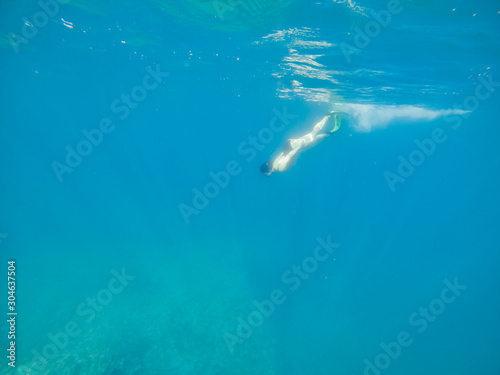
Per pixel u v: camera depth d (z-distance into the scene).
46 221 21.05
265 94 21.03
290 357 9.70
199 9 7.44
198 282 13.41
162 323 10.96
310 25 7.36
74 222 20.80
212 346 9.95
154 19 8.71
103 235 18.48
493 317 12.02
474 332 11.15
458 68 9.62
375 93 14.20
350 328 10.90
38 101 31.19
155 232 18.88
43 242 17.61
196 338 10.26
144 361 9.34
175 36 10.02
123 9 8.17
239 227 19.52
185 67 14.87
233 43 9.98
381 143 31.55
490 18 5.99
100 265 14.98
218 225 19.89
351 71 10.99
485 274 15.63
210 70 14.99
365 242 18.06
